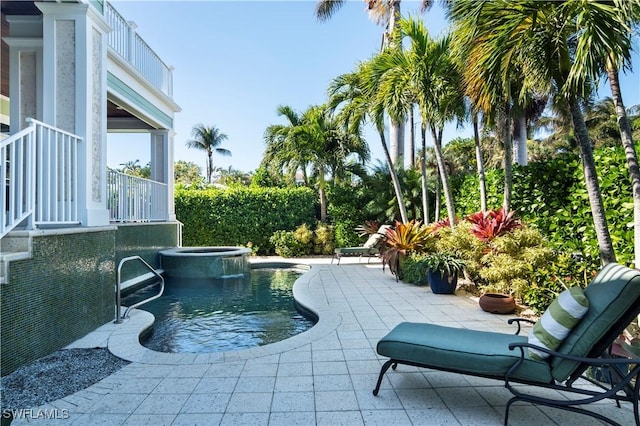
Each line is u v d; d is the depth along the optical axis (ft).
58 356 11.68
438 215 35.35
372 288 22.72
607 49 11.21
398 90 25.64
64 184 13.80
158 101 31.24
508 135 21.89
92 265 14.40
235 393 9.24
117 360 11.44
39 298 11.38
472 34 13.60
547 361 7.86
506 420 7.73
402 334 9.32
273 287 26.81
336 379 10.03
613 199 15.87
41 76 19.43
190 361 11.30
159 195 32.12
